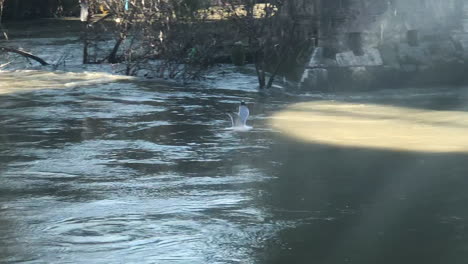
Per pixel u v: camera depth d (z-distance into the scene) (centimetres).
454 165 830
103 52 2086
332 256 523
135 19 1716
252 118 1166
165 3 1662
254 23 1605
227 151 906
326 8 1574
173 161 847
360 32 1603
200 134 1020
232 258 520
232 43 1767
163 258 519
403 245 548
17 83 1552
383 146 940
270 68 1712
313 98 1425
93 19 2020
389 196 692
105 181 748
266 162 844
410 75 1647
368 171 799
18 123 1095
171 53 1658
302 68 1585
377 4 1616
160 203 663
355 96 1477
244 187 725
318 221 609
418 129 1069
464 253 529
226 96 1416
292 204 662
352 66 1577
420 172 795
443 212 639
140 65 1711
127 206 653
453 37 1719
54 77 1655
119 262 509
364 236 568
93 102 1308
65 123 1099
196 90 1491
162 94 1423
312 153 895
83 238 562
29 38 2584
